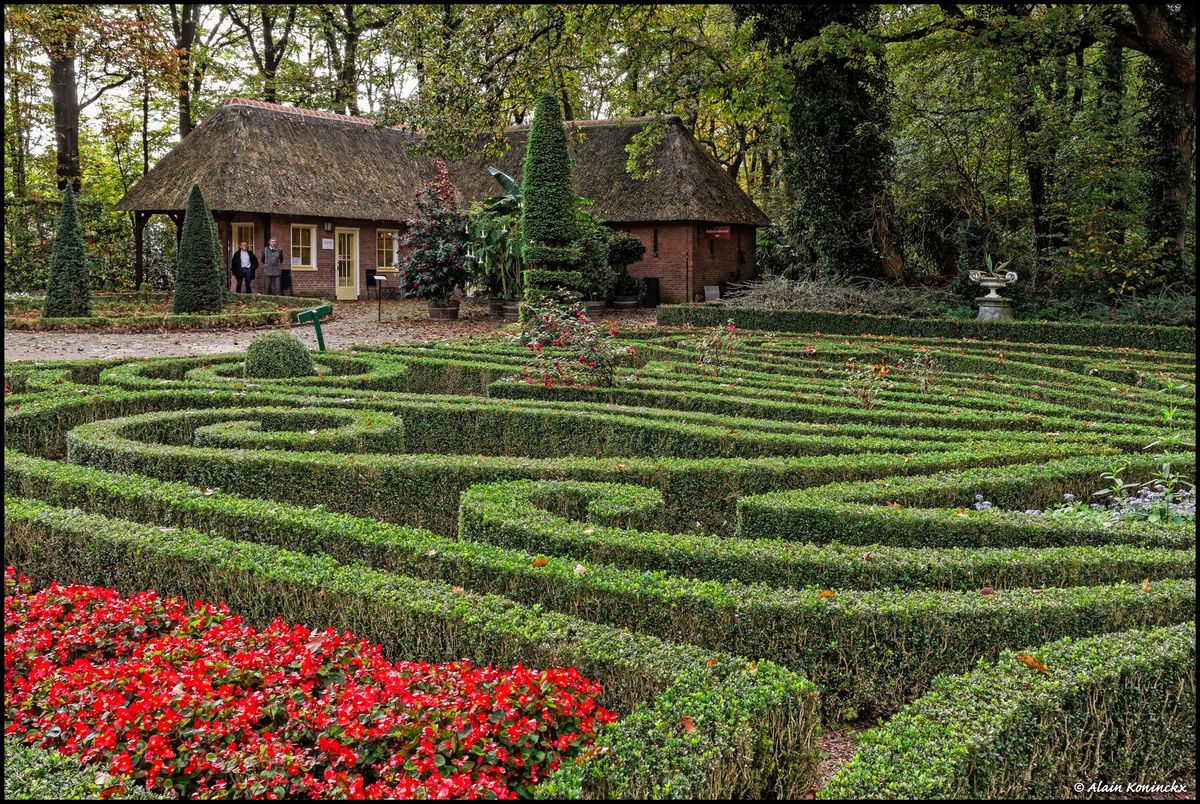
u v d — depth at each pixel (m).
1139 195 18.22
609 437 7.77
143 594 4.31
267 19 31.59
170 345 15.85
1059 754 3.27
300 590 4.23
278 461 6.13
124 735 3.21
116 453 6.38
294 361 10.68
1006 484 5.81
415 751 3.08
